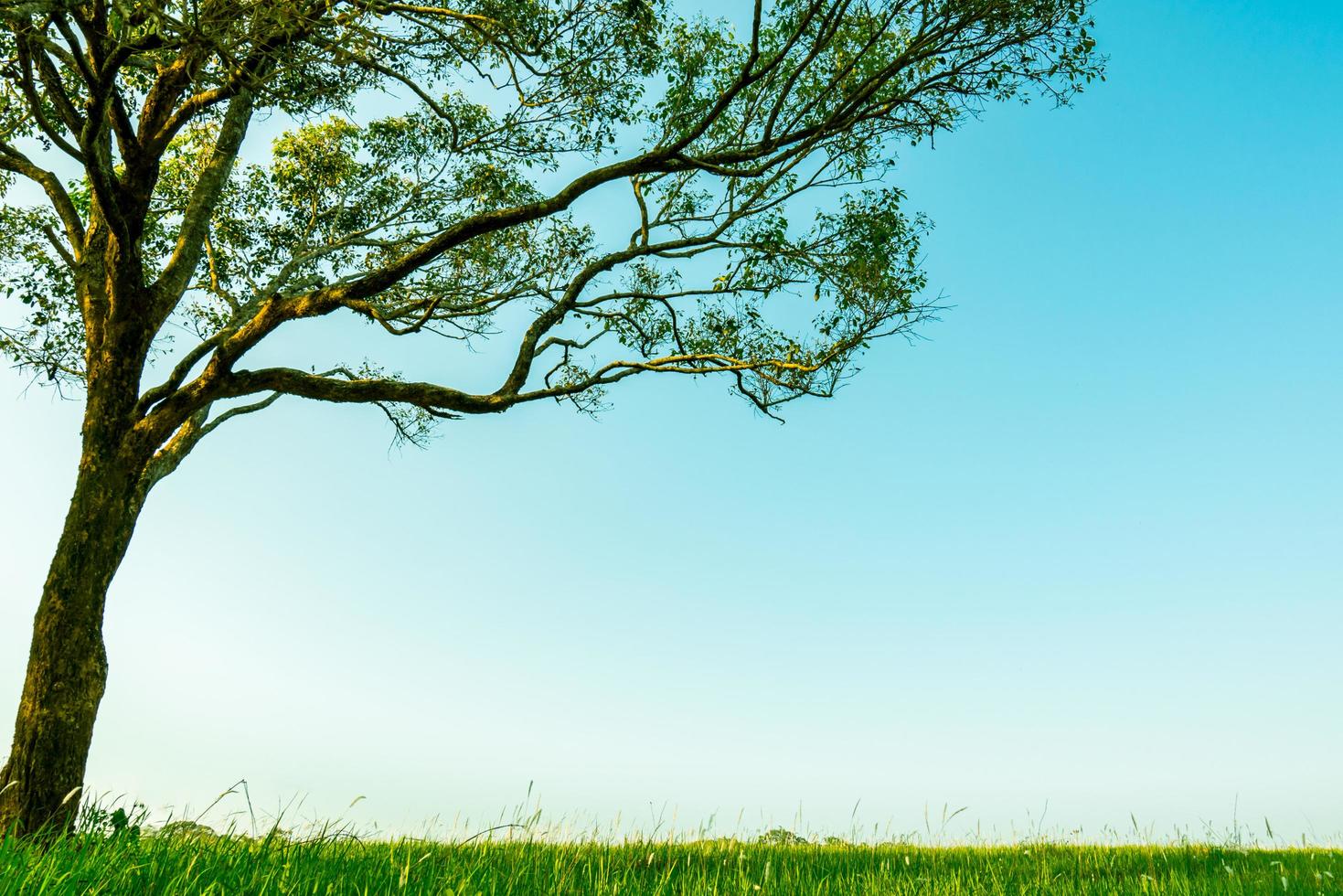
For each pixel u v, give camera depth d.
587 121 11.88
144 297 10.20
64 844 4.69
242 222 14.33
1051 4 9.39
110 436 9.61
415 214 14.18
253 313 11.85
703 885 6.12
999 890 6.82
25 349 12.86
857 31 10.44
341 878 4.64
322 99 11.41
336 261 14.22
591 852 6.38
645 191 12.21
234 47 8.62
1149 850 8.98
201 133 13.47
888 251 11.34
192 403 9.91
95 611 9.01
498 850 6.01
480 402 10.45
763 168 10.53
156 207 13.81
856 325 11.32
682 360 11.34
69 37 8.40
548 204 10.17
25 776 8.14
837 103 10.77
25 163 11.20
